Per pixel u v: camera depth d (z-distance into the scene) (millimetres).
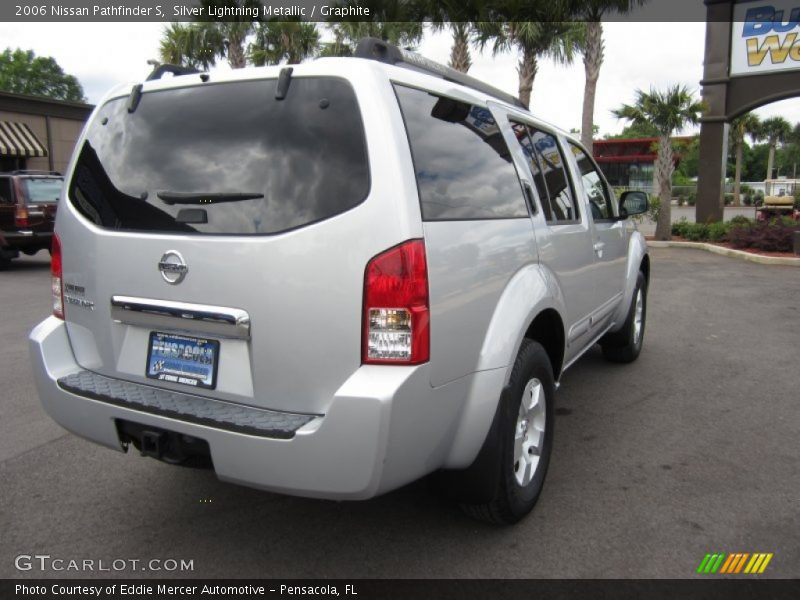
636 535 2979
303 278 2305
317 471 2246
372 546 2914
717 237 17016
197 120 2658
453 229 2520
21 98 23469
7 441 4098
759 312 8328
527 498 3037
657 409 4699
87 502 3318
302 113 2451
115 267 2691
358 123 2354
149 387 2680
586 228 4098
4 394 5027
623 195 5133
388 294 2252
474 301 2605
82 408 2709
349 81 2400
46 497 3367
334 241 2277
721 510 3203
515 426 2883
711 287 10398
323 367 2314
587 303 4141
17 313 8375
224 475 2393
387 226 2260
